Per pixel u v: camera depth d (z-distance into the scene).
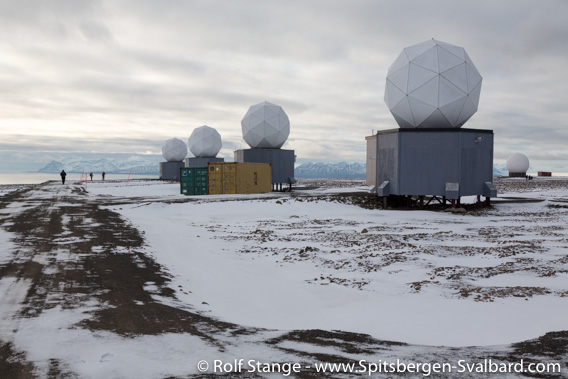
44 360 5.59
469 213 28.41
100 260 12.91
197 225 22.84
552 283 10.23
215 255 14.73
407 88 30.45
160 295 9.48
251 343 6.46
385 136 31.77
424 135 29.97
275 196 37.31
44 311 7.88
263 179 44.00
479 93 31.81
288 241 17.50
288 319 8.49
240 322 7.95
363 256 14.07
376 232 20.12
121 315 7.70
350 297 9.84
